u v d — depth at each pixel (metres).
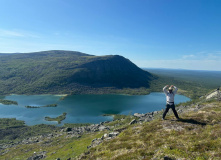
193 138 13.66
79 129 73.12
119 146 15.98
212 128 14.90
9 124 133.38
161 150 12.45
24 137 100.00
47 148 47.00
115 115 168.12
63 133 70.62
